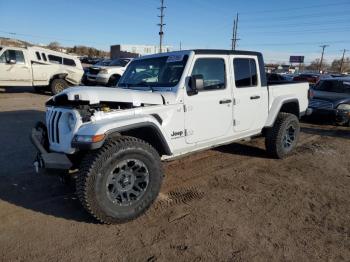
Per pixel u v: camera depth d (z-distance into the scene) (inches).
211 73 178.7
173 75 169.2
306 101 259.6
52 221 137.5
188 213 147.2
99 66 666.8
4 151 231.3
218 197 164.7
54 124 142.5
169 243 123.7
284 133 225.3
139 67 190.2
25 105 452.1
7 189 167.6
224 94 184.5
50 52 586.2
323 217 146.7
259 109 210.5
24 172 191.5
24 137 272.5
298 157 237.6
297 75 963.3
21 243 121.3
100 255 115.8
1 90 620.1
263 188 177.8
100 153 127.2
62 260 112.6
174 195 166.1
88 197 125.5
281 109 250.8
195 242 124.6
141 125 140.3
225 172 201.2
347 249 122.3
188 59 167.0
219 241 125.5
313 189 178.4
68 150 136.3
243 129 201.8
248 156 235.5
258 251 119.8
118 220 134.1
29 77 557.6
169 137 158.2
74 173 145.6
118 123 132.4
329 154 249.1
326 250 121.3
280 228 136.1
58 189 169.2
